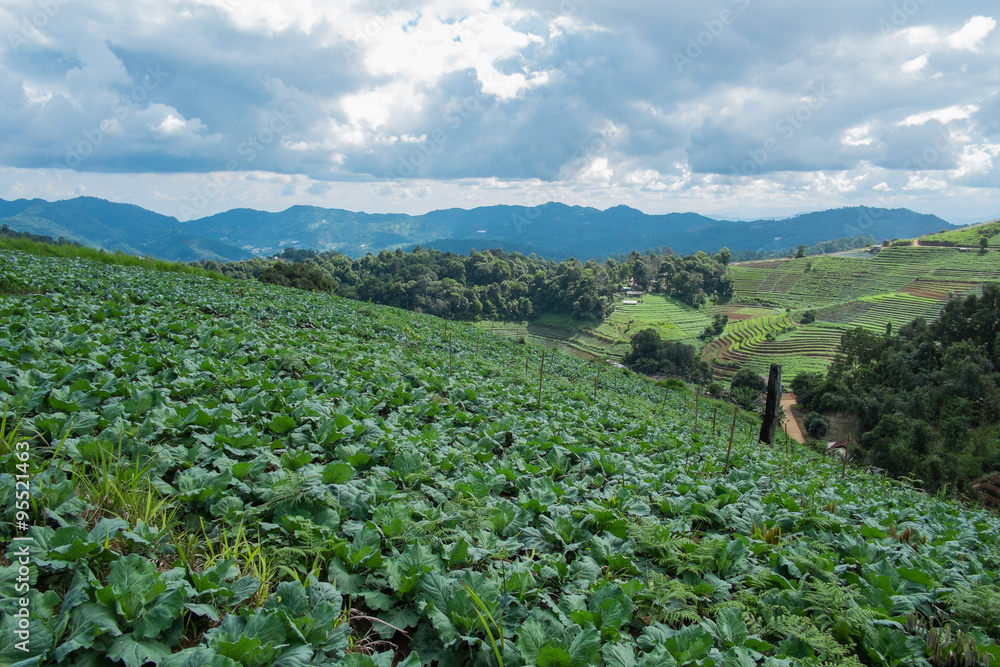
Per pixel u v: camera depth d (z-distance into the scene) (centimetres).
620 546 563
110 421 603
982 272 16212
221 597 366
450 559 465
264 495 515
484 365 1959
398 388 1084
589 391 2089
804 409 8181
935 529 996
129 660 296
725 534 669
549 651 343
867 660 465
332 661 333
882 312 14662
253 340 1346
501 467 726
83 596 317
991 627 520
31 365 781
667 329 14400
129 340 1127
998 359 7194
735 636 429
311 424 760
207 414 651
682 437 1469
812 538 692
